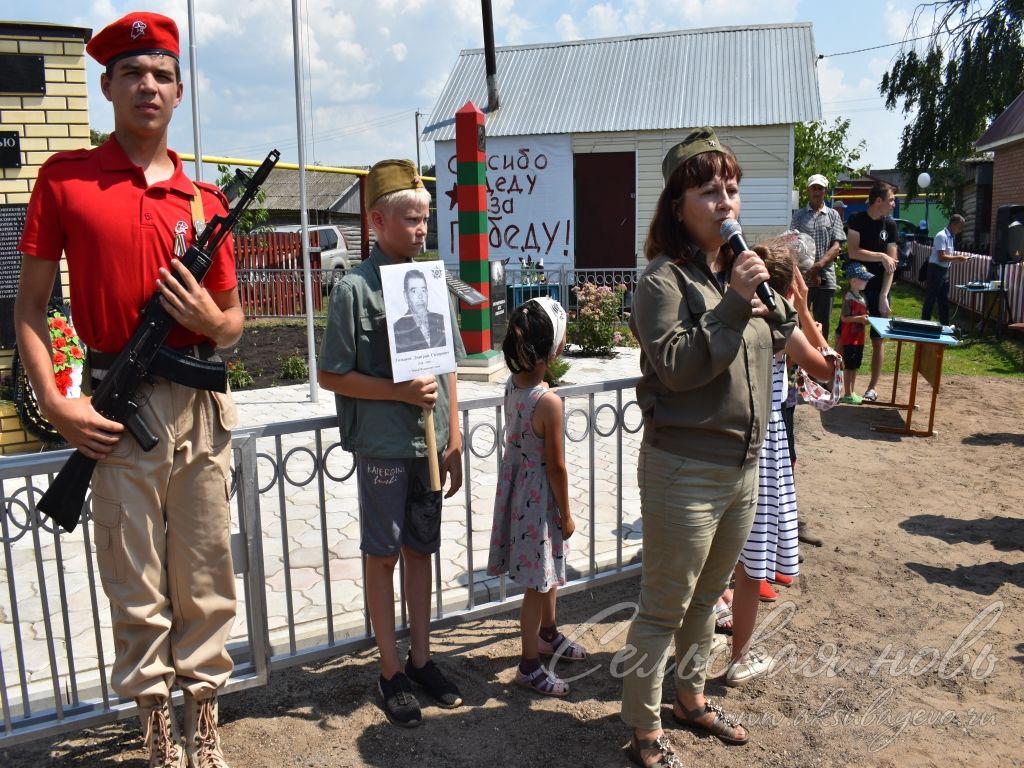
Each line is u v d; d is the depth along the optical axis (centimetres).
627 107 1541
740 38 1650
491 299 1048
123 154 240
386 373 293
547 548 312
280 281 1617
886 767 280
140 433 238
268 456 305
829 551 464
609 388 384
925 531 496
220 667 266
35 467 267
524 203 1581
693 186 252
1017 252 777
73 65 650
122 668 250
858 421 760
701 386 254
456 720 305
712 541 277
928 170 2592
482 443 685
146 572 245
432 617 365
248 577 299
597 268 1532
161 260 241
